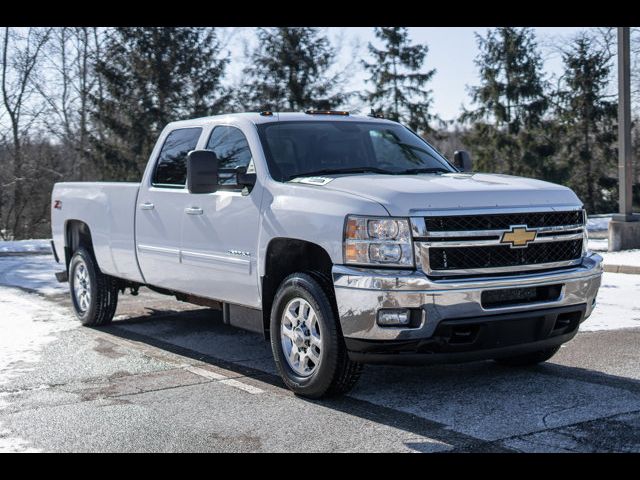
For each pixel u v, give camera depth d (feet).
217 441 15.70
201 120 24.02
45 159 124.77
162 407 18.16
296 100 130.82
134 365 22.45
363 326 17.02
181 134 24.63
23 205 122.72
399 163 22.16
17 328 28.50
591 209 146.92
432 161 22.95
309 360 18.94
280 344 19.43
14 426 16.87
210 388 19.86
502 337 17.65
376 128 23.38
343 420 16.88
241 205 20.72
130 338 26.53
